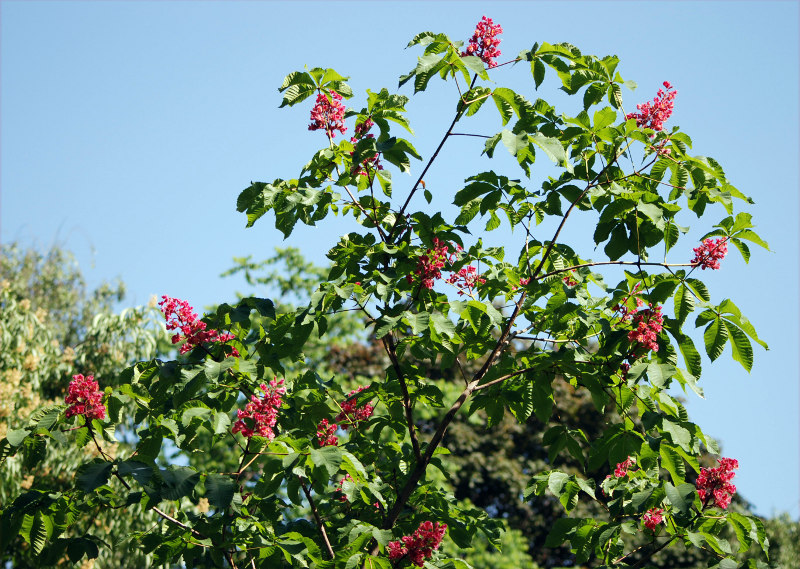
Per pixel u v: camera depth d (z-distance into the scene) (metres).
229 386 5.20
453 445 20.28
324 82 5.58
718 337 4.95
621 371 5.31
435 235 5.56
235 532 4.98
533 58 5.25
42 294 18.69
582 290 5.89
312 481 5.27
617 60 5.28
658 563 17.72
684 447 4.88
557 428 5.65
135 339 13.70
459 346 5.93
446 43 5.03
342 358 21.56
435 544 4.78
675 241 5.19
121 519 11.12
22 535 4.68
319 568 4.74
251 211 5.35
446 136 5.55
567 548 20.83
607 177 5.47
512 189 5.50
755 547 17.27
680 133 5.35
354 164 5.19
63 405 4.67
